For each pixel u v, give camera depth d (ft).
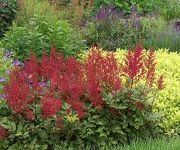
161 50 17.38
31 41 16.35
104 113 10.89
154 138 11.17
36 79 11.25
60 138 10.59
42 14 20.26
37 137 10.36
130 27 20.83
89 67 11.25
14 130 10.16
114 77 11.12
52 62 12.12
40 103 10.64
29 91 10.75
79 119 10.61
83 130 10.52
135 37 20.31
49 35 16.84
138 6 26.86
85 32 20.97
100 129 10.62
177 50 19.42
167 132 11.82
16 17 20.75
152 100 11.80
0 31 20.22
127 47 19.86
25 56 16.31
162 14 26.40
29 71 11.91
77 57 16.99
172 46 19.44
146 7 27.27
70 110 10.41
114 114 10.90
